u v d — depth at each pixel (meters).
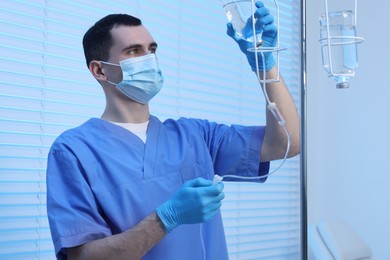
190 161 1.21
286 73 2.25
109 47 1.21
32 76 1.48
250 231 2.07
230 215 1.99
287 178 2.25
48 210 1.01
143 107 1.26
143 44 1.21
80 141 1.13
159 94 1.79
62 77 1.55
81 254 0.96
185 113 1.88
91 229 0.99
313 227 1.84
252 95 2.14
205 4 2.00
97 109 1.63
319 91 2.33
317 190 2.30
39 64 1.50
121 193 1.08
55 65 1.54
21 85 1.45
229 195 1.99
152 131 1.22
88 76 1.61
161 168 1.16
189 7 1.94
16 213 1.40
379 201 2.10
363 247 1.90
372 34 2.21
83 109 1.60
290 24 2.30
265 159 1.26
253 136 1.26
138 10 1.77
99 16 1.66
